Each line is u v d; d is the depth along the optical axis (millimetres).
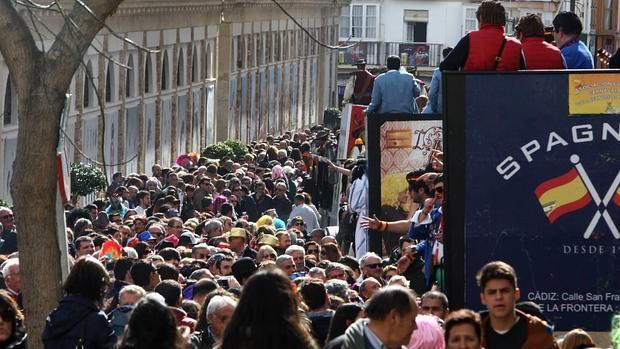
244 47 109062
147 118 82562
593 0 128000
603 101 20891
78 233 38594
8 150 60562
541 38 25516
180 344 17266
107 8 22797
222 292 22312
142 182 58656
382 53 170875
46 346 20734
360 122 57344
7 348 21062
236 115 107812
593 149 20938
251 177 67688
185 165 78500
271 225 43906
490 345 18344
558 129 20953
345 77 171625
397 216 36906
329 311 23328
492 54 25266
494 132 20969
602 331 21062
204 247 33844
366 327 17422
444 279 21453
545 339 18344
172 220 40344
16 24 22859
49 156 22969
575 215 20953
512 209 20984
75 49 22703
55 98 22797
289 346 15891
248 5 105312
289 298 16031
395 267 29844
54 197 23234
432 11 170375
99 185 57719
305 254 35188
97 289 20922
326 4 140750
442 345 18984
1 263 30547
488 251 21031
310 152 80938
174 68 88438
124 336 17250
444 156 21016
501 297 18172
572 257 21000
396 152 36719
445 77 21000
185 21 90312
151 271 26141
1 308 20938
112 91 74875
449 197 21047
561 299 21047
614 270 20969
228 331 16016
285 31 124188
